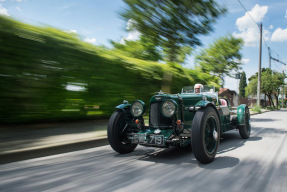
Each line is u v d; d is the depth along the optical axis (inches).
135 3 234.1
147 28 258.4
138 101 163.6
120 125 168.6
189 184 105.5
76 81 230.5
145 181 109.6
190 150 179.9
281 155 162.6
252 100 1552.7
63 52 213.9
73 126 245.6
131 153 171.6
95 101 255.1
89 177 115.3
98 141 196.7
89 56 237.9
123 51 311.4
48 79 209.3
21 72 189.8
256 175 118.5
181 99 160.9
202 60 504.7
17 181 109.0
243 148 187.3
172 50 303.1
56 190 98.2
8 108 194.9
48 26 206.7
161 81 331.0
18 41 182.9
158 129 155.4
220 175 118.4
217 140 149.9
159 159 153.0
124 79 279.7
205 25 271.3
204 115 139.3
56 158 153.5
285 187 102.3
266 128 334.0
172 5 240.8
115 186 102.9
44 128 224.8
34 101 209.3
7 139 175.5
